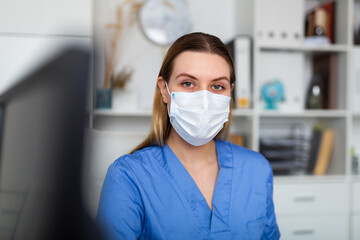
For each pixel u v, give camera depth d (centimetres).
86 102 11
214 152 103
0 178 11
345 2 203
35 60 12
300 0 200
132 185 88
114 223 81
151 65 215
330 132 210
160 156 96
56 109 11
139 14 212
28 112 11
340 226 196
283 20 198
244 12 205
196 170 97
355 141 233
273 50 205
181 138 99
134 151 102
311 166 211
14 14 165
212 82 94
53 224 12
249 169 100
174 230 86
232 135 205
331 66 211
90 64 12
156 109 103
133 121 216
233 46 196
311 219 194
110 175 89
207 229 87
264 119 224
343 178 199
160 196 89
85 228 13
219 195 92
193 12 218
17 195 12
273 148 203
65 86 11
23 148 11
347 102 202
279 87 199
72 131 11
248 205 94
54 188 12
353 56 202
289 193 193
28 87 11
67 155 11
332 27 211
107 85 198
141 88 214
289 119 228
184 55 94
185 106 94
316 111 201
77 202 12
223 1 221
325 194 195
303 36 205
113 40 208
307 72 228
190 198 89
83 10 170
